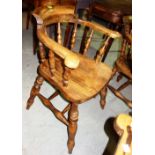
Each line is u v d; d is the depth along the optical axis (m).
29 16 2.44
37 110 1.47
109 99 1.71
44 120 1.42
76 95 1.05
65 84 1.06
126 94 1.80
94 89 1.10
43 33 1.02
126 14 1.86
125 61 1.47
